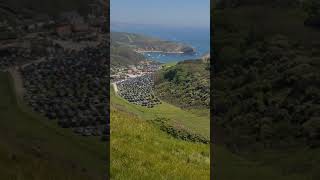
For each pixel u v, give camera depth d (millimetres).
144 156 6023
